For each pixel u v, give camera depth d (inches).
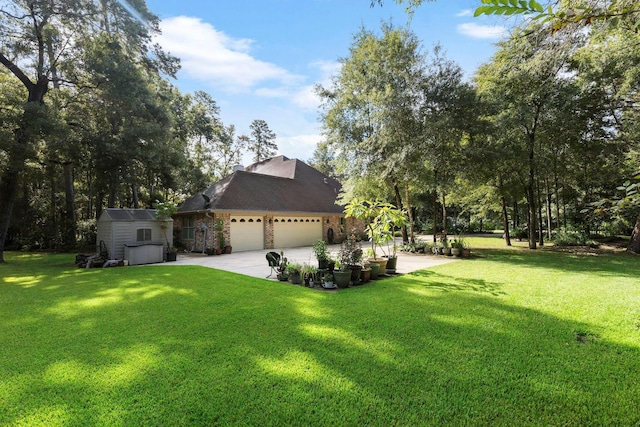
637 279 307.1
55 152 616.4
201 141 1272.1
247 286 301.9
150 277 357.4
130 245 483.5
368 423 96.3
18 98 555.8
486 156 513.7
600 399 106.4
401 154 509.4
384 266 361.4
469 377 121.6
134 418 100.3
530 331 168.2
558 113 530.3
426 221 1393.9
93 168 685.9
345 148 626.2
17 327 187.5
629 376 121.0
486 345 150.9
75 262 510.0
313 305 228.7
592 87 498.9
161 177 823.7
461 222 1294.3
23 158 513.3
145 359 141.5
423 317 194.4
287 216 772.6
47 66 586.6
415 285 294.8
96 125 703.1
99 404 107.9
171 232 546.0
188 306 229.5
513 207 991.6
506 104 553.0
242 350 149.3
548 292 255.6
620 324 177.0
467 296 246.1
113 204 706.2
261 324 186.4
